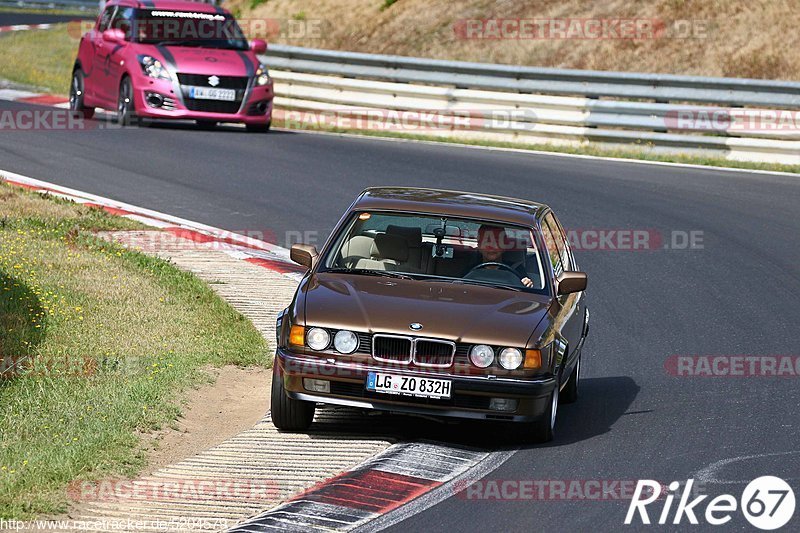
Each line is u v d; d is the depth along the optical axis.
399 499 21.28
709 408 28.45
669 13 81.69
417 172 57.47
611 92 67.38
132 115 65.00
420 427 26.30
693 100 65.62
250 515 20.33
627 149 66.69
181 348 30.92
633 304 38.91
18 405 24.88
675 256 44.88
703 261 44.31
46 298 32.56
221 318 34.03
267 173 56.44
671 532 20.36
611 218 50.03
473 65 70.62
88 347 29.53
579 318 28.98
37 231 40.47
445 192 30.02
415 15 89.19
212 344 31.77
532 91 69.50
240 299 36.62
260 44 69.44
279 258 42.31
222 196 51.47
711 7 81.56
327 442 24.62
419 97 72.50
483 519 20.47
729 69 76.69
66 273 35.72
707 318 37.50
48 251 37.94
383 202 28.22
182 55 65.19
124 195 50.25
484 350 24.03
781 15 80.12
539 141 69.00
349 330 24.16
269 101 66.88
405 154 62.72
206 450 24.03
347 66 75.31
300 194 52.53
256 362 31.03
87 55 69.44
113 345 30.08
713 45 78.69
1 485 20.39
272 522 19.73
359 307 24.72
